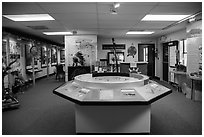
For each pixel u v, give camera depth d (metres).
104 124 2.71
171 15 4.08
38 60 9.41
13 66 6.30
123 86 2.73
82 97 2.39
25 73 7.63
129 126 2.71
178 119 3.34
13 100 4.28
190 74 4.61
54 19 4.44
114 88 2.69
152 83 3.26
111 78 3.63
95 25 5.36
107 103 2.23
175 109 3.94
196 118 3.38
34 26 5.47
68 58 7.67
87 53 7.68
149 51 9.39
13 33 6.15
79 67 7.33
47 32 6.92
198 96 4.66
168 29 6.29
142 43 9.28
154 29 6.23
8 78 5.69
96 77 3.77
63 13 3.79
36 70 8.85
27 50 7.86
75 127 3.02
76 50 7.66
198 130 2.86
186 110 3.87
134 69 5.78
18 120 3.38
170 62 7.48
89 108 2.70
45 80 9.39
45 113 3.78
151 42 9.24
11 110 3.99
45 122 3.28
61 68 9.61
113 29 6.20
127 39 9.26
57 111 3.92
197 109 3.93
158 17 4.34
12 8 3.38
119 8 3.42
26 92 6.04
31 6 3.26
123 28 5.98
